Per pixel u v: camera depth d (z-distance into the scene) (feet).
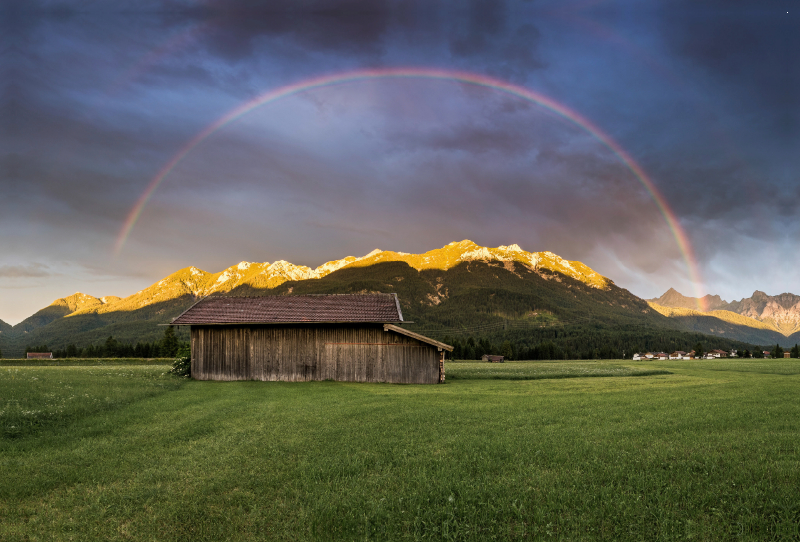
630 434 50.93
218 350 137.49
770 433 49.42
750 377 156.66
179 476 37.47
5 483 35.47
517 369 219.00
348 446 46.24
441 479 34.83
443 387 119.65
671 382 136.77
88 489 34.83
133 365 228.63
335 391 104.37
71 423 57.98
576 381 145.28
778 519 27.43
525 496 31.48
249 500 32.17
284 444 47.39
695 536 25.50
